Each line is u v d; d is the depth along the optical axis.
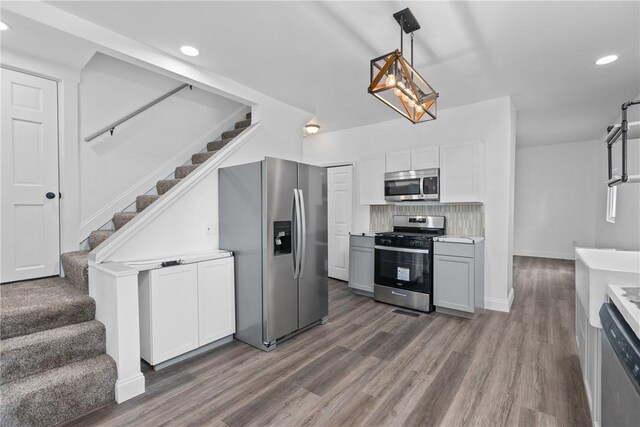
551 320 3.26
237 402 1.94
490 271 3.66
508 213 3.55
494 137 3.62
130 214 3.12
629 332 1.05
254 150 3.40
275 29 2.23
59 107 2.89
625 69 2.83
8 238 2.64
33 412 1.68
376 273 3.92
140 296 2.36
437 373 2.26
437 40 2.34
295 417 1.80
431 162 3.77
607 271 1.49
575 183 6.52
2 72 2.59
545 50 2.49
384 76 1.93
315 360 2.47
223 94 3.14
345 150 5.00
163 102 3.85
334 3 1.93
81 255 2.77
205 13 2.04
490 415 1.80
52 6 1.99
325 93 3.46
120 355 1.97
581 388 2.05
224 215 2.99
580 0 1.87
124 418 1.80
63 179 2.91
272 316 2.67
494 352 2.56
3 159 2.61
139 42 2.41
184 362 2.45
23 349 1.81
